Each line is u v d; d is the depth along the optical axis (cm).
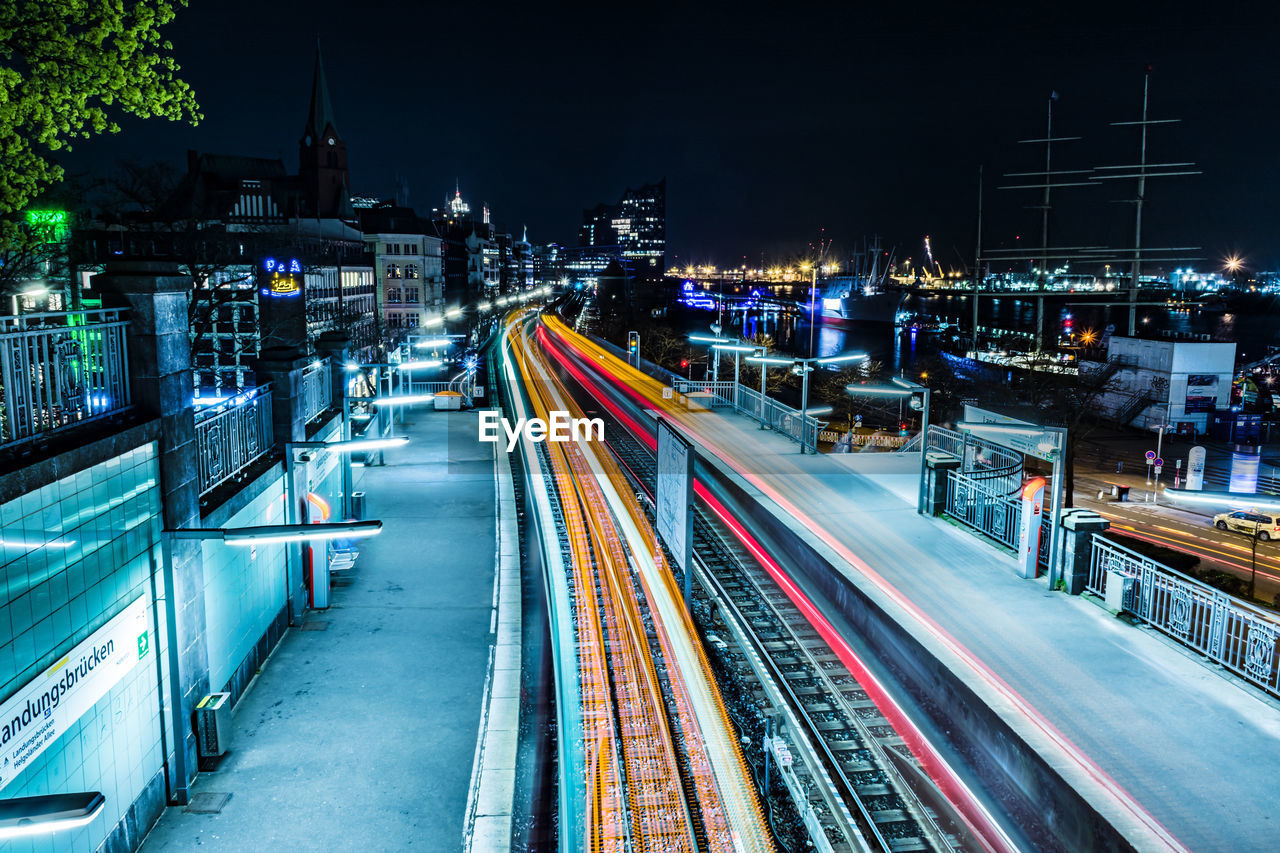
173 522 1017
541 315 16938
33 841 730
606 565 2009
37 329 786
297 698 1270
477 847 920
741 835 1027
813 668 1493
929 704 1184
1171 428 5600
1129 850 771
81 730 818
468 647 1463
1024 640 1227
